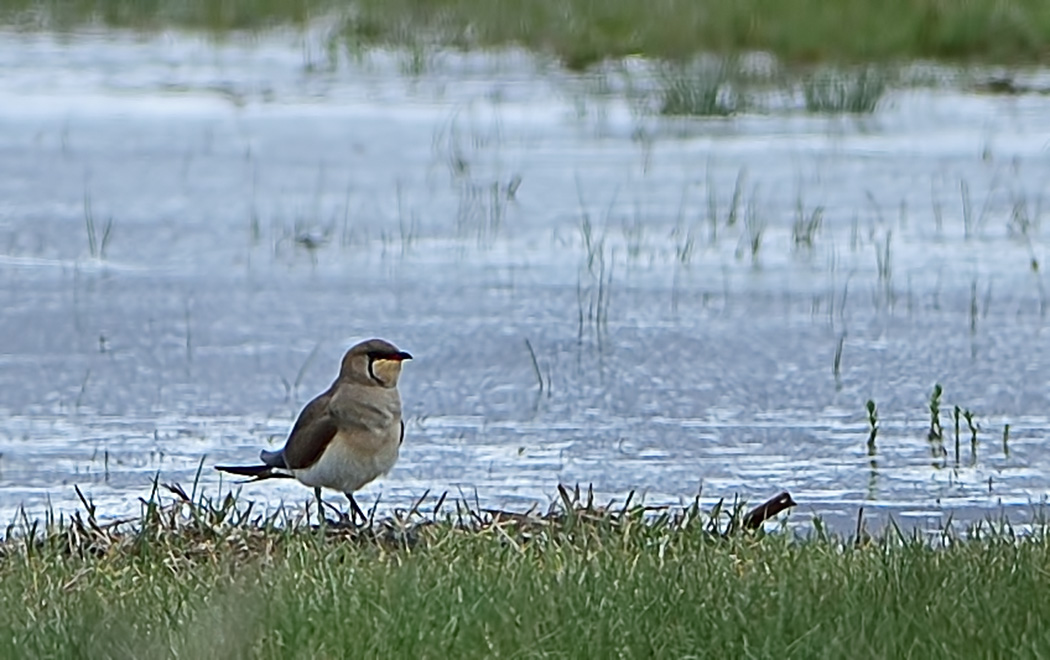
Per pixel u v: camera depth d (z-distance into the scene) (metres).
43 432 12.94
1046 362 14.84
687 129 25.58
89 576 8.93
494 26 32.62
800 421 13.32
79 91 28.50
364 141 24.53
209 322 15.96
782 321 16.02
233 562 9.20
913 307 16.48
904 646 7.70
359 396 10.11
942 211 20.44
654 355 14.97
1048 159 23.27
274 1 35.25
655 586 8.41
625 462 12.28
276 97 28.12
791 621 7.93
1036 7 32.03
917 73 30.00
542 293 16.92
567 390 14.07
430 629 7.88
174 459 12.34
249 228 19.58
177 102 27.62
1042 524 9.77
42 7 36.31
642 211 20.45
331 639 7.77
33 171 22.36
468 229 19.56
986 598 8.19
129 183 21.70
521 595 8.29
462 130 25.41
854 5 32.03
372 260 18.19
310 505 11.09
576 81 29.62
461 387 14.14
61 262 18.06
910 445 12.72
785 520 10.34
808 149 24.09
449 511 10.67
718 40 31.56
